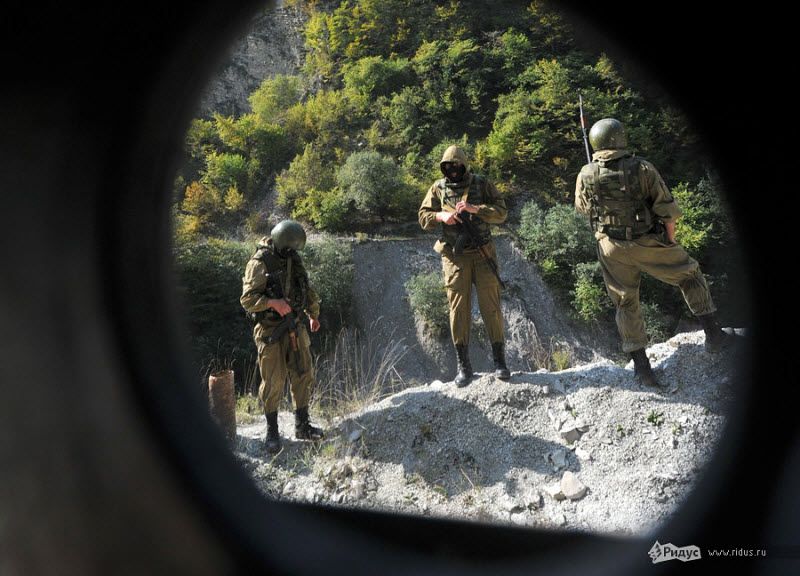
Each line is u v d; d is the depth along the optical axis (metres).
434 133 29.73
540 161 27.16
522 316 19.86
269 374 5.07
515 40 31.66
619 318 4.97
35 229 3.09
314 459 4.97
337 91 33.06
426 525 4.06
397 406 5.27
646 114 26.69
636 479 4.33
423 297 19.58
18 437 2.81
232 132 30.66
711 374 4.85
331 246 20.84
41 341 3.04
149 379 3.77
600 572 3.22
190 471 3.54
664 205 4.54
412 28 35.19
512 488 4.46
